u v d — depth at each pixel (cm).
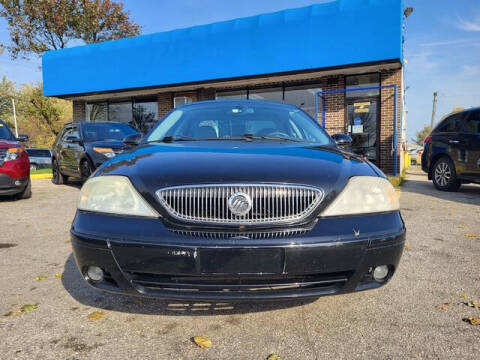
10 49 2095
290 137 332
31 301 284
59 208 676
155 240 211
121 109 1576
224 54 1180
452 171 845
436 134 901
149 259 211
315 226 216
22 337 232
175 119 367
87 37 2220
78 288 309
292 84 1249
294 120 365
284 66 1100
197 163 241
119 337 232
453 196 791
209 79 1212
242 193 215
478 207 659
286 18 1088
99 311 267
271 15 1111
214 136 332
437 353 211
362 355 211
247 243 207
